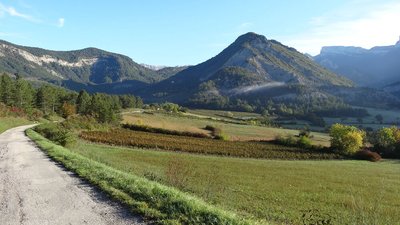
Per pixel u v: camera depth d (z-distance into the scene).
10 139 46.69
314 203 26.61
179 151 67.50
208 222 9.17
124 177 15.70
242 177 38.72
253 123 168.62
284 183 37.47
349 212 23.08
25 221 9.80
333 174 51.38
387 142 101.94
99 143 65.69
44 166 21.05
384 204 29.62
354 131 92.56
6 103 119.12
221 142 86.94
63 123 77.88
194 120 143.12
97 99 131.12
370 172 58.47
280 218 18.45
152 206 10.86
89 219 9.87
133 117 127.88
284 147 88.38
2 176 17.47
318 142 108.19
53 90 150.88
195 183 24.53
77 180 16.06
